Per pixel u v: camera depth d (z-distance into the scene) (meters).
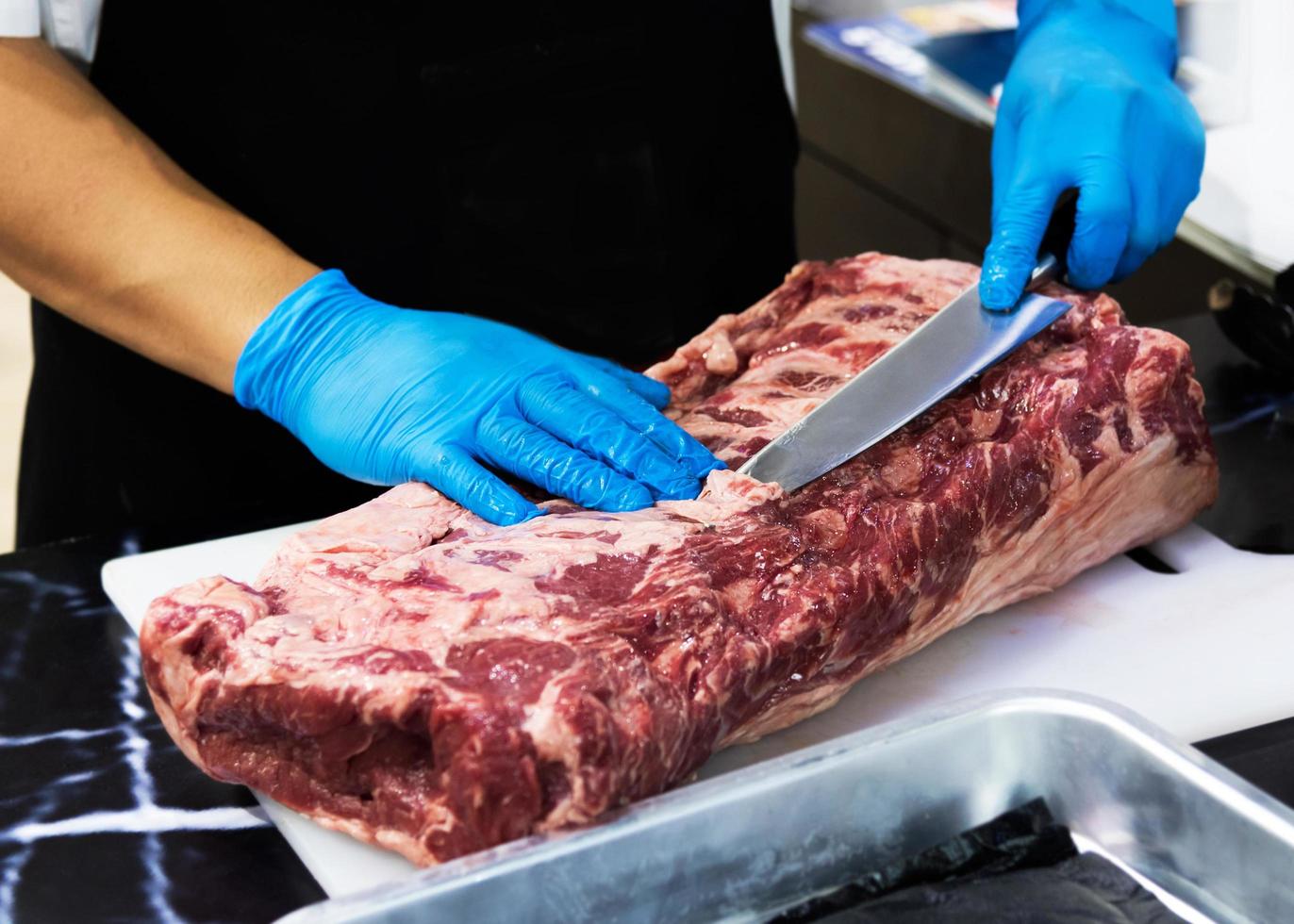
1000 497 0.98
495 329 1.06
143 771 0.96
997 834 0.87
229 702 0.89
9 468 1.47
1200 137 1.13
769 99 1.24
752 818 0.85
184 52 1.13
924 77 1.44
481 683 0.86
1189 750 0.86
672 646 0.89
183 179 1.10
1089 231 1.07
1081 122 1.10
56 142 1.06
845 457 0.98
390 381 1.02
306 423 1.05
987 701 0.88
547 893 0.83
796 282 1.12
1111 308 1.05
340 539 0.95
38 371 1.18
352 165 1.16
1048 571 1.02
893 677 0.99
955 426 1.01
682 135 1.21
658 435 1.00
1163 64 1.19
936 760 0.87
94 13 1.12
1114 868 0.86
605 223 1.21
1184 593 1.03
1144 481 1.03
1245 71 1.33
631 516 0.95
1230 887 0.85
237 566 1.05
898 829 0.87
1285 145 1.28
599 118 1.19
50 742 0.97
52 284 1.08
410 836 0.88
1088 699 0.88
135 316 1.08
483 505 0.97
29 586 1.06
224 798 0.94
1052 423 1.00
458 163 1.17
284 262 1.08
